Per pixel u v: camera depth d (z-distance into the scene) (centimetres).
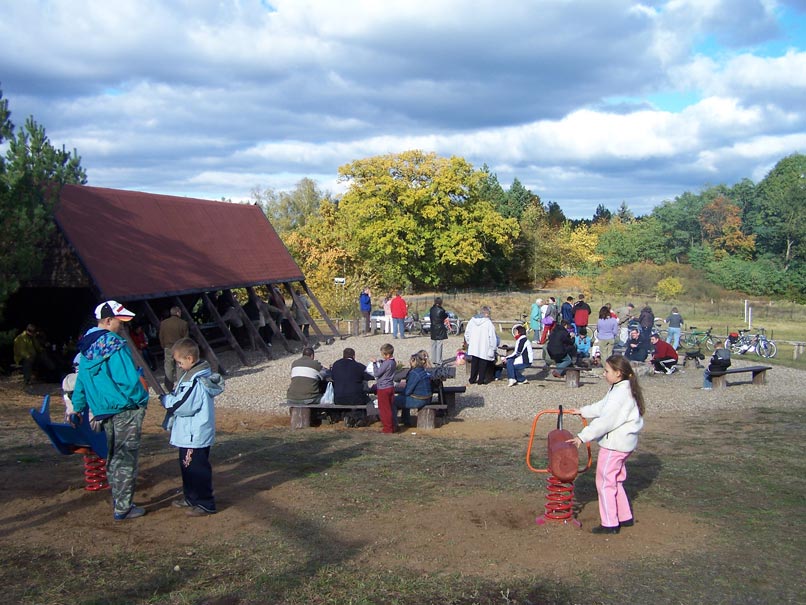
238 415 1380
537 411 1412
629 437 607
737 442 1064
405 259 5166
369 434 1149
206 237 2284
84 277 1662
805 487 777
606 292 5684
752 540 604
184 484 657
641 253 6831
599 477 618
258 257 2478
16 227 1423
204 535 606
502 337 2956
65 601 471
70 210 1778
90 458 714
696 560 558
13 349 1756
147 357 1822
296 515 664
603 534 614
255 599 482
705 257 6762
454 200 5297
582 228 7850
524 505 696
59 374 1697
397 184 5066
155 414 1317
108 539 591
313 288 3891
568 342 1656
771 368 1933
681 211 7550
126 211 2002
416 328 3012
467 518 658
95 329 636
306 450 965
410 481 794
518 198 7256
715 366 1683
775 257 6862
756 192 7762
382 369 1173
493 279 6169
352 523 644
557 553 571
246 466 852
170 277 1914
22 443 967
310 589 499
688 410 1441
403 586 505
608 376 618
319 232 5475
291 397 1244
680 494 745
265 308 2339
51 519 636
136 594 486
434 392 1322
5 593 481
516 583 513
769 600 488
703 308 4738
